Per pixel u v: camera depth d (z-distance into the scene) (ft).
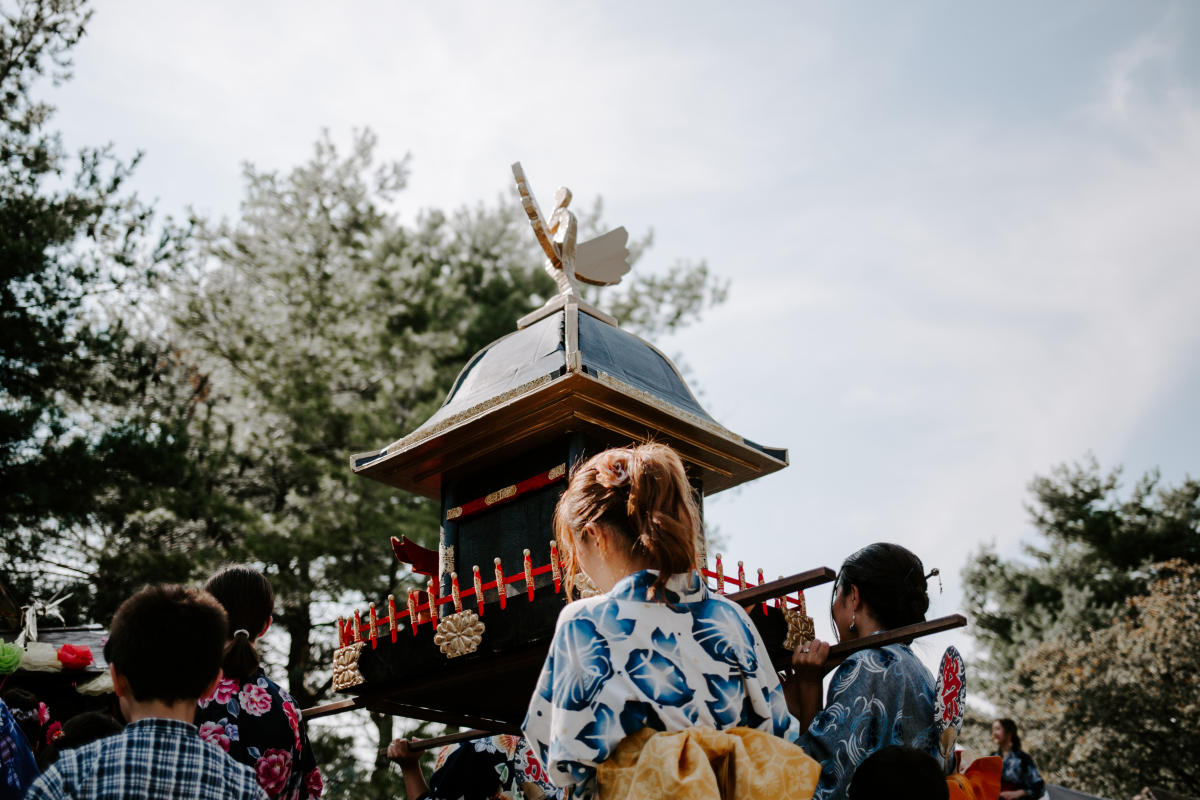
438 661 9.42
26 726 12.51
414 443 10.47
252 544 36.78
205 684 6.54
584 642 6.12
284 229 46.29
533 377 10.01
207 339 43.16
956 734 8.32
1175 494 104.42
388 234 49.19
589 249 13.02
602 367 10.30
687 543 6.55
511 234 51.39
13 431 32.32
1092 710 69.10
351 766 39.81
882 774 7.15
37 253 32.86
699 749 5.72
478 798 12.07
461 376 11.46
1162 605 72.64
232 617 8.74
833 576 7.47
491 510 10.62
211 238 44.86
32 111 36.81
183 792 6.07
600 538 6.75
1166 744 66.80
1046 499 108.27
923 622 7.80
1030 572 107.45
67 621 34.65
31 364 34.32
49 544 36.24
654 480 6.75
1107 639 73.97
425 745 11.76
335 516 38.24
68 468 33.17
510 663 9.16
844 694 7.98
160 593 6.58
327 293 44.32
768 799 5.73
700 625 6.42
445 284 47.75
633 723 5.93
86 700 22.33
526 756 11.36
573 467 9.86
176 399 43.65
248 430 41.45
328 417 41.34
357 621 10.36
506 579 9.09
